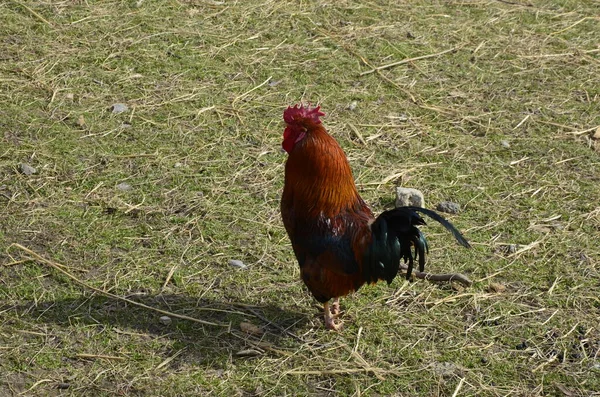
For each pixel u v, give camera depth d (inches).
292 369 246.7
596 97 408.2
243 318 266.7
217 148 356.2
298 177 251.9
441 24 472.4
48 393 234.2
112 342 253.4
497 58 440.8
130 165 342.6
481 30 468.4
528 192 336.2
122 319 263.4
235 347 254.5
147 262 289.7
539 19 484.7
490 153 362.0
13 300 269.1
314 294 259.0
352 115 384.8
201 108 383.9
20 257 288.4
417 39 454.3
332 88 406.3
